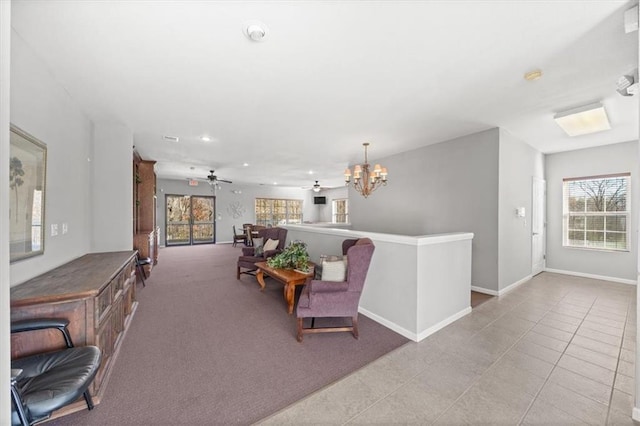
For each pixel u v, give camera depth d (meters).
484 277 4.09
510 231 4.25
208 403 1.77
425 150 4.96
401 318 2.79
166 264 6.54
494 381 1.98
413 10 1.66
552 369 2.12
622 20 1.75
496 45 2.03
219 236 10.97
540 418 1.62
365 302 3.29
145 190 6.07
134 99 2.96
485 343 2.55
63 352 1.59
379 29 1.84
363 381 1.99
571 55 2.15
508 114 3.43
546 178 5.62
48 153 2.33
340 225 6.23
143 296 4.02
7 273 0.91
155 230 6.68
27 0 1.55
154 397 1.83
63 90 2.65
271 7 1.63
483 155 4.09
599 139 4.54
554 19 1.75
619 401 1.76
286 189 12.64
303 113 3.41
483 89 2.75
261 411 1.70
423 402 1.76
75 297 1.71
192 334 2.76
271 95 2.89
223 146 5.04
